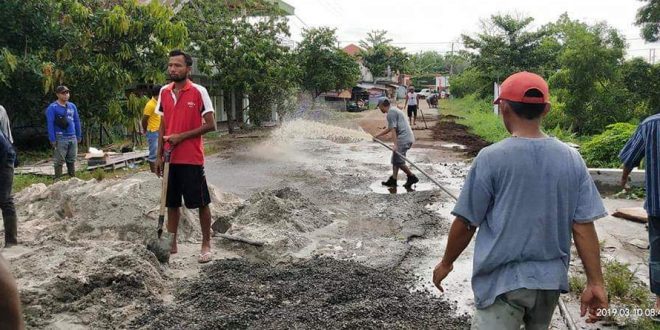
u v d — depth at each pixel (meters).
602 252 6.26
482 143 19.14
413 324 4.30
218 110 27.84
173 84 5.73
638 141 4.48
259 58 23.69
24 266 4.79
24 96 14.81
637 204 9.05
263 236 6.32
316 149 17.66
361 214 8.28
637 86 21.94
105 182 7.39
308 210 7.94
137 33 15.84
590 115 21.95
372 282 5.17
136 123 16.45
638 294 4.84
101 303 4.47
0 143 5.81
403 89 64.50
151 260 5.17
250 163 14.22
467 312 4.62
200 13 23.62
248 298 4.66
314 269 5.47
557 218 2.59
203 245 5.81
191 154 5.59
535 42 39.16
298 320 4.27
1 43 14.74
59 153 10.64
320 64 34.47
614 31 22.23
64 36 15.29
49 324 4.16
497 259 2.61
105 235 6.36
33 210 7.30
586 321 4.33
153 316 4.34
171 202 5.77
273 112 27.39
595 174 10.50
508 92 2.71
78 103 15.55
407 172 10.85
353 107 42.50
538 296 2.60
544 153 2.61
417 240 6.95
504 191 2.61
